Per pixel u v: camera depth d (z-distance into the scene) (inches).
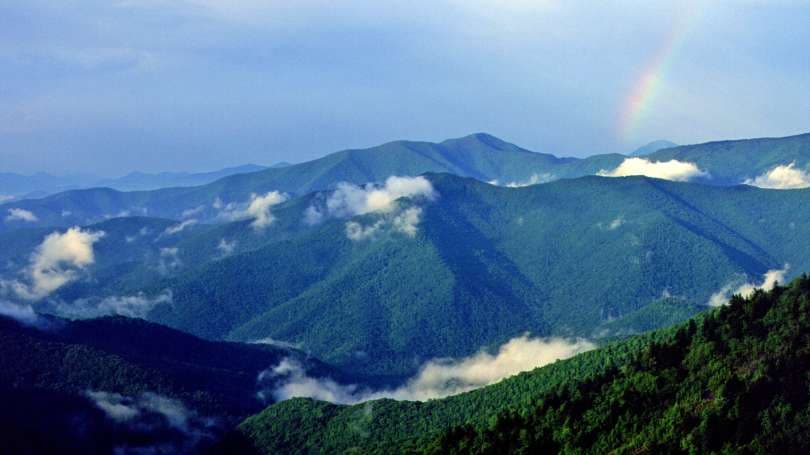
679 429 7436.0
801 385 7628.0
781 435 7027.6
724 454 6879.9
